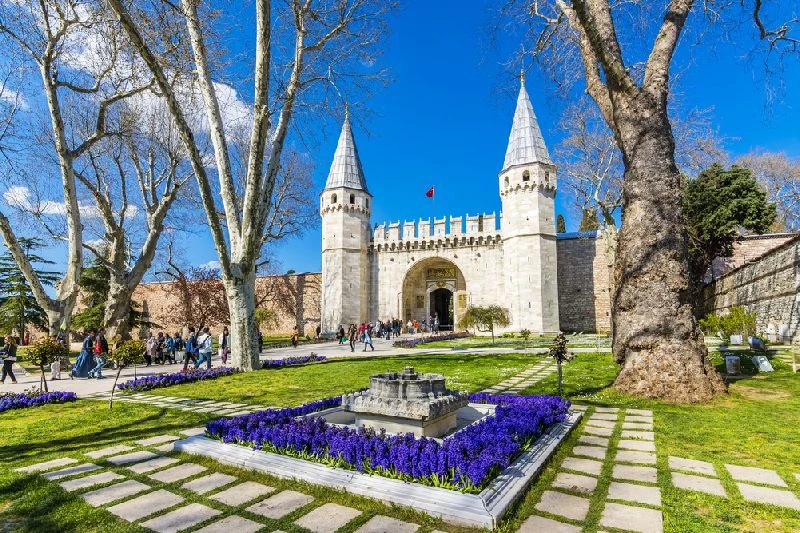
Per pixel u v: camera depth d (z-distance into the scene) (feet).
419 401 16.07
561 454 16.10
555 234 113.39
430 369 44.73
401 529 10.53
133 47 38.99
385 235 133.59
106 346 51.96
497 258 121.39
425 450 12.80
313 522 10.94
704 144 70.69
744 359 40.06
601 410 23.58
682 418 21.25
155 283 142.92
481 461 12.26
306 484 13.29
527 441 15.72
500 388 32.32
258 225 45.68
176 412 25.67
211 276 115.14
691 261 99.96
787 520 10.83
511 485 12.24
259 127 41.55
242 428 17.38
